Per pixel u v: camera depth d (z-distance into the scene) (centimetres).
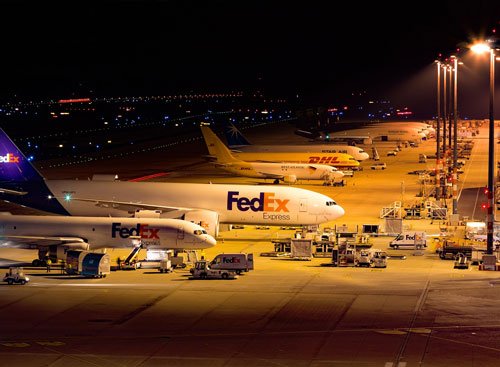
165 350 4947
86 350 4944
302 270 7569
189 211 9119
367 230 9631
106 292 6569
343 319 5712
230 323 5606
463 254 7975
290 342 5128
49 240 7681
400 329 5438
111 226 7869
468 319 5706
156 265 7694
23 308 6019
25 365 4644
